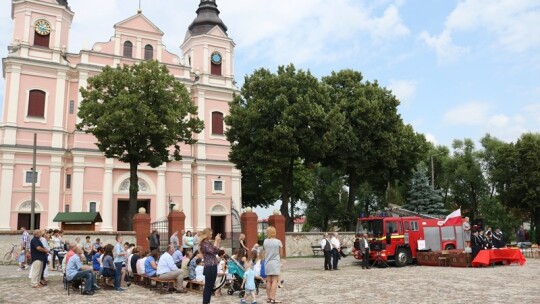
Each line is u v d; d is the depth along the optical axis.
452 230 26.41
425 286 15.27
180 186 45.19
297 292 14.23
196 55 49.28
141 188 43.22
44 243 17.92
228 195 47.78
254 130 31.77
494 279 17.25
